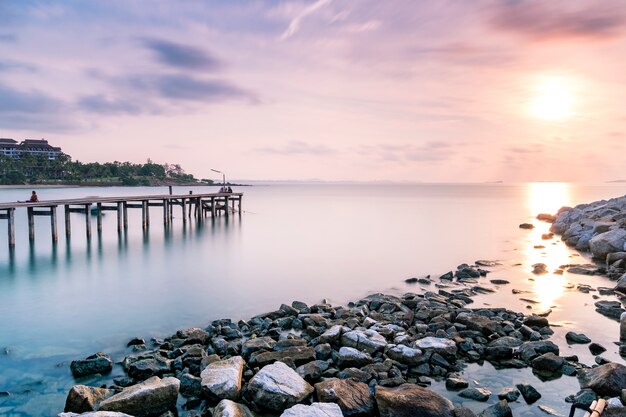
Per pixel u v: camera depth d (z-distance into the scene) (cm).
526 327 1377
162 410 932
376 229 4469
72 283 2219
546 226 4862
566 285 2081
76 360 1162
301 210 7112
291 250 3197
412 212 6725
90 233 3653
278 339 1358
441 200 10656
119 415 830
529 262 2742
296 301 1741
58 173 18175
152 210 7125
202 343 1319
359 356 1134
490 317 1530
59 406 989
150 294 1994
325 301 1817
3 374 1152
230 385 962
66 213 3628
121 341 1399
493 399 991
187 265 2667
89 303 1848
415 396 909
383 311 1620
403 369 1116
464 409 890
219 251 3166
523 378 1091
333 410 855
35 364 1216
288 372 1007
